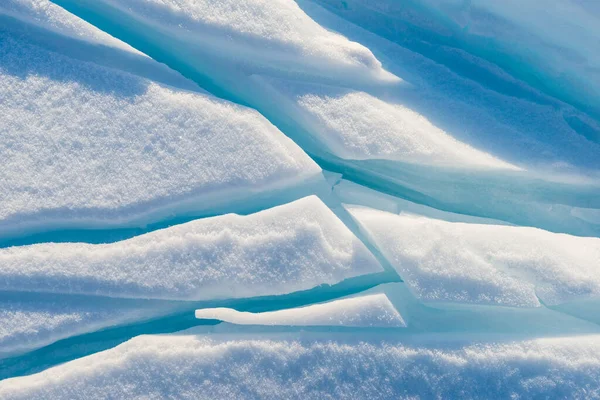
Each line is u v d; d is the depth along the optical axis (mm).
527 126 4070
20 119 3979
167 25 4020
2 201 3934
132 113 3984
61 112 3984
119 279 3906
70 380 3869
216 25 4020
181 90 4008
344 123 4012
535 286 3912
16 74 3998
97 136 3973
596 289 3900
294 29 4039
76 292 3910
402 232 3928
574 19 4066
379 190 4113
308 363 3889
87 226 3951
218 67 4062
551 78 4137
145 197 3943
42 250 3924
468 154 4016
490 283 3904
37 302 3914
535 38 4105
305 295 3949
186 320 3967
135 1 4012
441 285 3900
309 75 4059
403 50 4156
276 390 3879
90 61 4020
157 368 3881
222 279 3906
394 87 4078
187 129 3979
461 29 4148
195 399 3871
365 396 3877
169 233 3928
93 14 4059
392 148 3996
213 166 3961
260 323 3891
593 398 3863
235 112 3994
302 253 3918
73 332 3910
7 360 3943
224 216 3936
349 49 4039
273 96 4047
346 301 3904
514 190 4098
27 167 3953
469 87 4109
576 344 3896
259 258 3916
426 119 4051
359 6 4203
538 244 3939
